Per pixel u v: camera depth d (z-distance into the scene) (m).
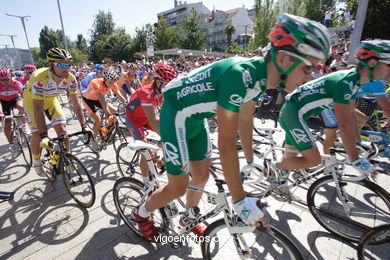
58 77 2.59
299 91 2.23
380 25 12.75
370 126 3.76
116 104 7.40
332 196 2.55
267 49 1.14
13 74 9.36
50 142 2.34
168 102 1.47
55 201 2.60
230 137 1.10
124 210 2.14
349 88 1.83
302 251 1.88
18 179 3.12
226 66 1.15
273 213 2.34
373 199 2.40
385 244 1.90
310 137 2.04
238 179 1.16
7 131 3.81
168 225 1.87
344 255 1.84
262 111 5.36
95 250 1.91
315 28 0.98
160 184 1.86
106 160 3.69
